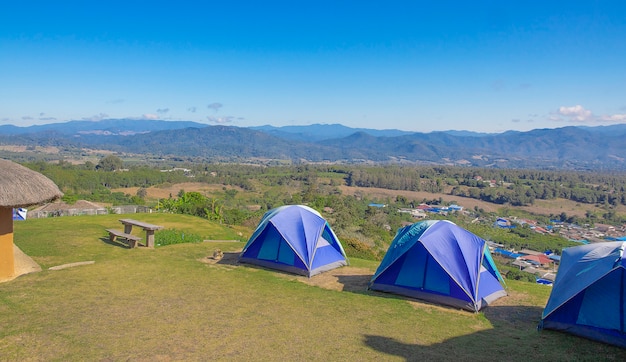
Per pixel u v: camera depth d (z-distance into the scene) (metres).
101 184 89.94
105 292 10.07
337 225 43.41
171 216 26.33
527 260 43.91
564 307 8.56
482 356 7.23
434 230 11.30
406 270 11.22
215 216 33.47
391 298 10.95
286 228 13.51
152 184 104.19
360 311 9.74
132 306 9.16
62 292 9.84
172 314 8.79
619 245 8.77
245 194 100.56
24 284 10.31
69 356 6.54
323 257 13.83
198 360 6.62
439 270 10.74
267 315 9.06
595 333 8.16
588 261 8.73
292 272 13.19
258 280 12.12
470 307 10.09
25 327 7.62
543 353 7.45
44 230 18.20
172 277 11.87
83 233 17.91
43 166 85.06
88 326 7.84
